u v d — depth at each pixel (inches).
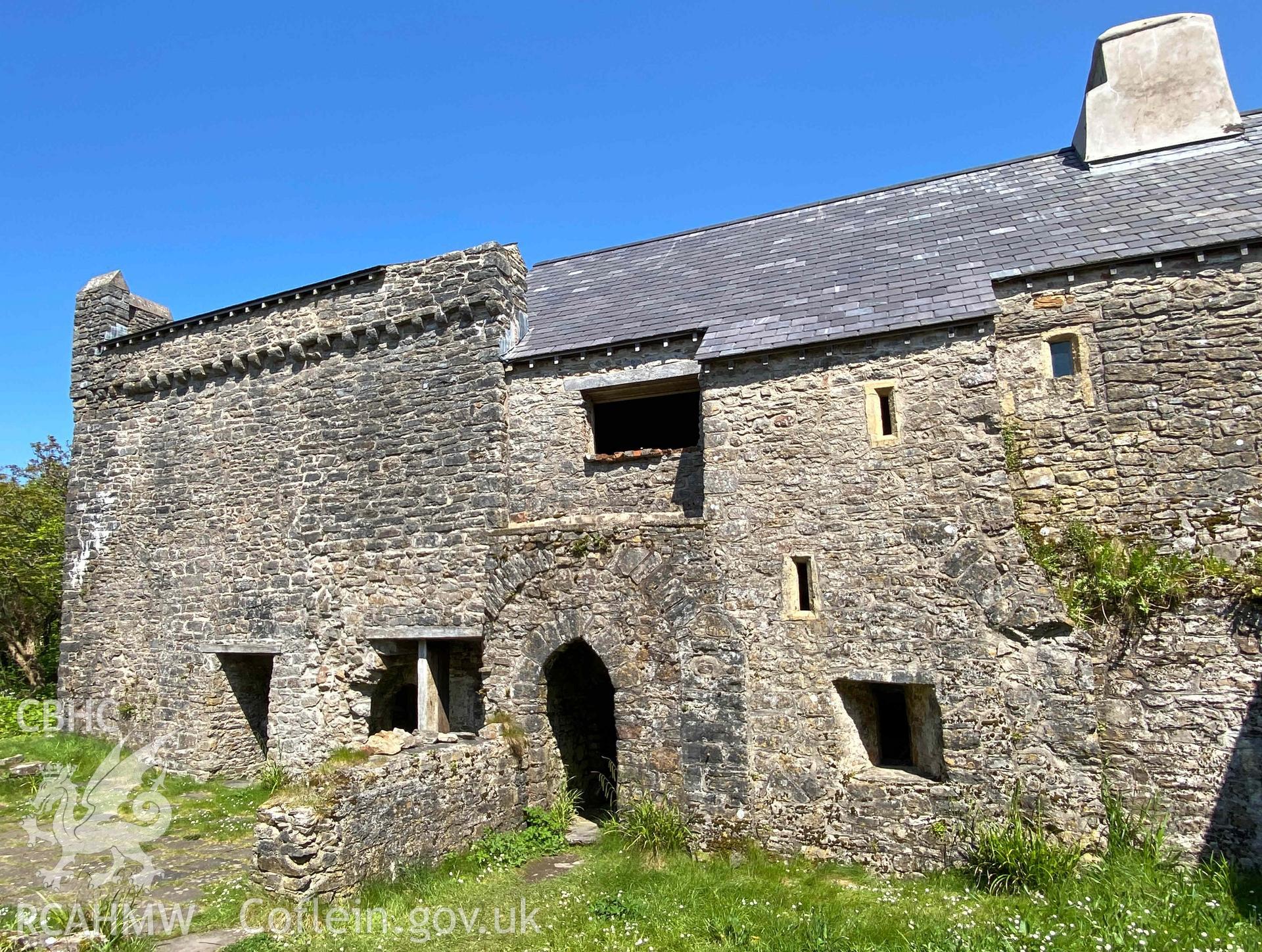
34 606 997.2
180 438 598.2
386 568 499.8
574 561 414.9
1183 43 464.4
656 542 397.7
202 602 566.3
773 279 474.6
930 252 433.7
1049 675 328.5
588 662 479.2
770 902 297.6
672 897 304.3
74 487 648.4
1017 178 495.5
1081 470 359.3
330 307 542.6
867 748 363.3
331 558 519.5
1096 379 363.6
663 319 472.4
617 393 474.0
